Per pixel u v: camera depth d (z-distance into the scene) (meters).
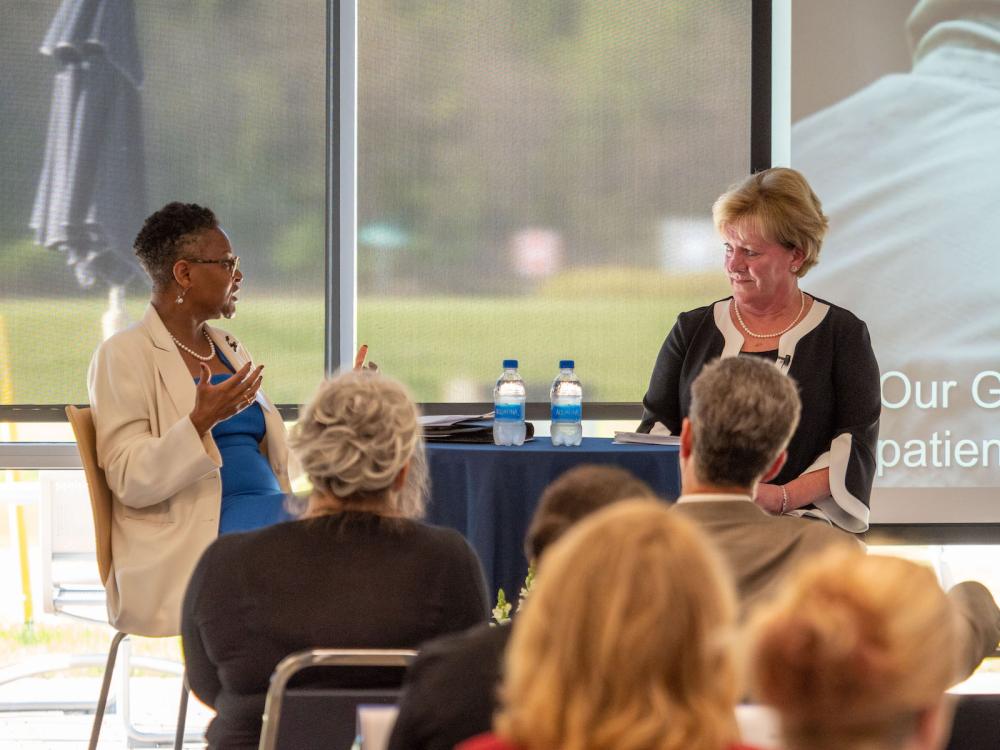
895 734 1.92
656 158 10.23
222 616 4.02
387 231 10.09
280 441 7.92
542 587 2.03
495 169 10.13
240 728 4.07
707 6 10.19
